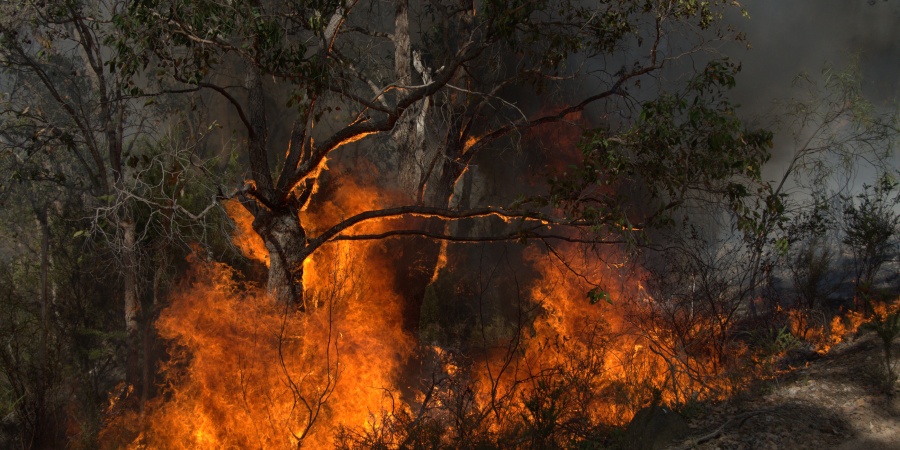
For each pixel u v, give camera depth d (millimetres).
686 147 10672
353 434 8445
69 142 15578
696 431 5277
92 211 17094
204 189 15422
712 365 7613
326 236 12812
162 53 11352
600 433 5836
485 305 18938
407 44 15672
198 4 10719
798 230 10406
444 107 15734
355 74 15469
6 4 14828
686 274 9359
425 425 6859
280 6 13266
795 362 7227
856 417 5133
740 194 9969
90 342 16516
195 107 14023
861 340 7074
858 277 9953
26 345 13383
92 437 12602
